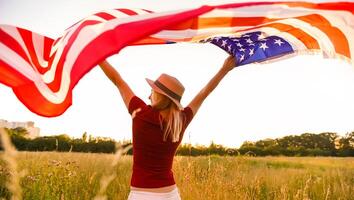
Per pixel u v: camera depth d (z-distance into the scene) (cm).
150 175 285
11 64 237
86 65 212
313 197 716
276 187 754
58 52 239
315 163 1198
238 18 269
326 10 282
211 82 320
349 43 298
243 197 656
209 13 255
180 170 687
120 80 289
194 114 311
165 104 286
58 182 559
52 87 227
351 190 756
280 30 308
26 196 493
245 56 326
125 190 638
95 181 643
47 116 221
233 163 816
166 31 268
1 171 418
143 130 284
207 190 628
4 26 247
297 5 277
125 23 226
